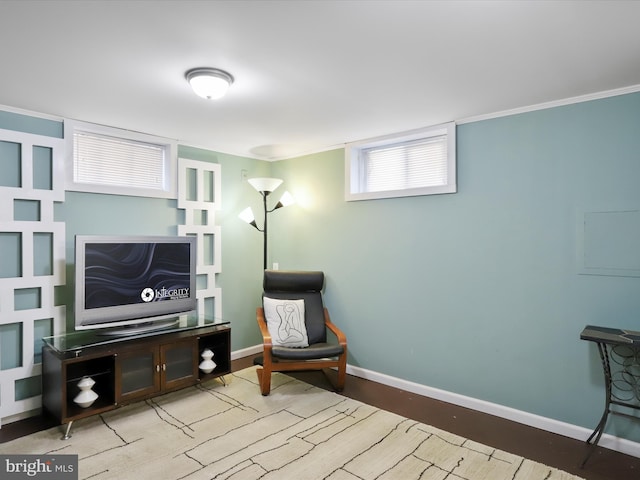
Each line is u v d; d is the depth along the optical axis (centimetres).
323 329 376
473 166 304
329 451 236
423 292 331
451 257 315
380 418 282
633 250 238
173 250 339
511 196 285
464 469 219
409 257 340
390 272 353
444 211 319
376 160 378
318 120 310
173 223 371
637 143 237
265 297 377
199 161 389
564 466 224
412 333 338
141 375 289
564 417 262
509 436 259
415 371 336
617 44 185
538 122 273
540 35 176
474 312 303
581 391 256
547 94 253
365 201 371
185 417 281
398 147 362
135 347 283
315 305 386
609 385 229
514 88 242
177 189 371
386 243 356
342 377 334
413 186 351
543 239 271
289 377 370
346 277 386
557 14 158
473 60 202
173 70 214
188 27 169
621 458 233
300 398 318
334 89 244
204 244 396
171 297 337
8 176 275
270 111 287
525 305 279
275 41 182
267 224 463
